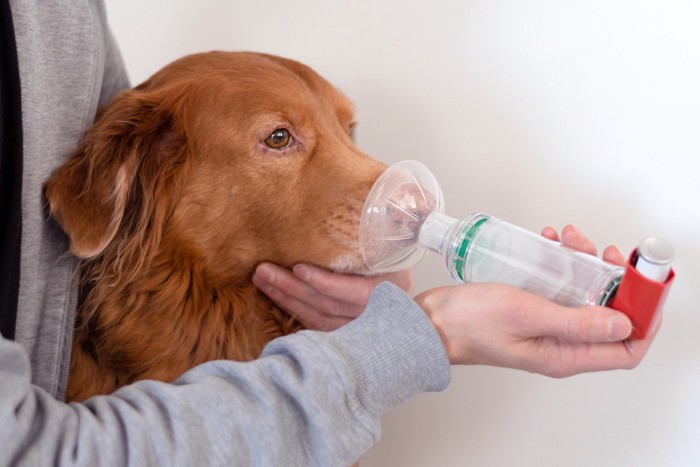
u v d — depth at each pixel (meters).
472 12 1.74
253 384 1.00
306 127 1.55
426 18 1.81
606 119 1.62
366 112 1.97
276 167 1.53
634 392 1.69
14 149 1.14
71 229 1.34
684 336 1.59
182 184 1.52
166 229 1.52
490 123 1.78
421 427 2.04
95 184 1.39
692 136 1.51
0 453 0.85
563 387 1.78
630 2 1.54
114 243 1.50
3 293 1.13
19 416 0.88
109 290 1.50
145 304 1.53
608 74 1.60
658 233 1.60
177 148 1.53
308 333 1.05
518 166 1.77
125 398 1.01
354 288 1.48
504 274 1.14
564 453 1.83
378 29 1.88
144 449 0.93
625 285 0.92
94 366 1.53
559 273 1.11
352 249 1.49
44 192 1.32
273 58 1.68
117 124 1.44
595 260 1.11
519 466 1.91
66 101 1.38
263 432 0.97
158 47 2.17
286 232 1.54
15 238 1.15
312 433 0.98
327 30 1.95
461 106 1.82
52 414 0.92
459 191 1.88
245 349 1.62
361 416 1.01
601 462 1.78
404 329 1.07
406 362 1.05
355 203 1.49
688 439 1.64
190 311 1.55
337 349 1.03
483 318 1.05
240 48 2.07
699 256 1.55
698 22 1.46
